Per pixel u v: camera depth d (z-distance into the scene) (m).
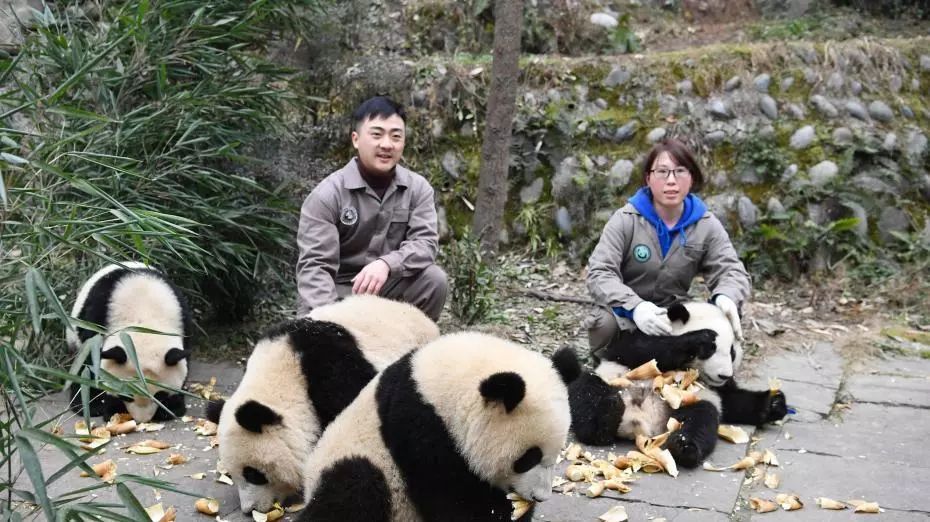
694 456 3.60
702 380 3.99
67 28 5.38
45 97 3.98
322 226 4.12
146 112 4.97
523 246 6.88
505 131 5.89
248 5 5.15
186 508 3.27
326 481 2.71
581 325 5.64
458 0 8.00
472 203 6.94
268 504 3.15
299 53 6.44
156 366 4.07
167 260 4.86
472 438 2.60
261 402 3.07
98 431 3.97
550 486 2.73
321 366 3.15
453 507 2.68
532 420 2.60
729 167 6.75
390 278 4.23
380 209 4.26
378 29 7.64
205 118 5.17
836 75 7.03
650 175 4.29
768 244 6.50
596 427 3.85
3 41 5.75
